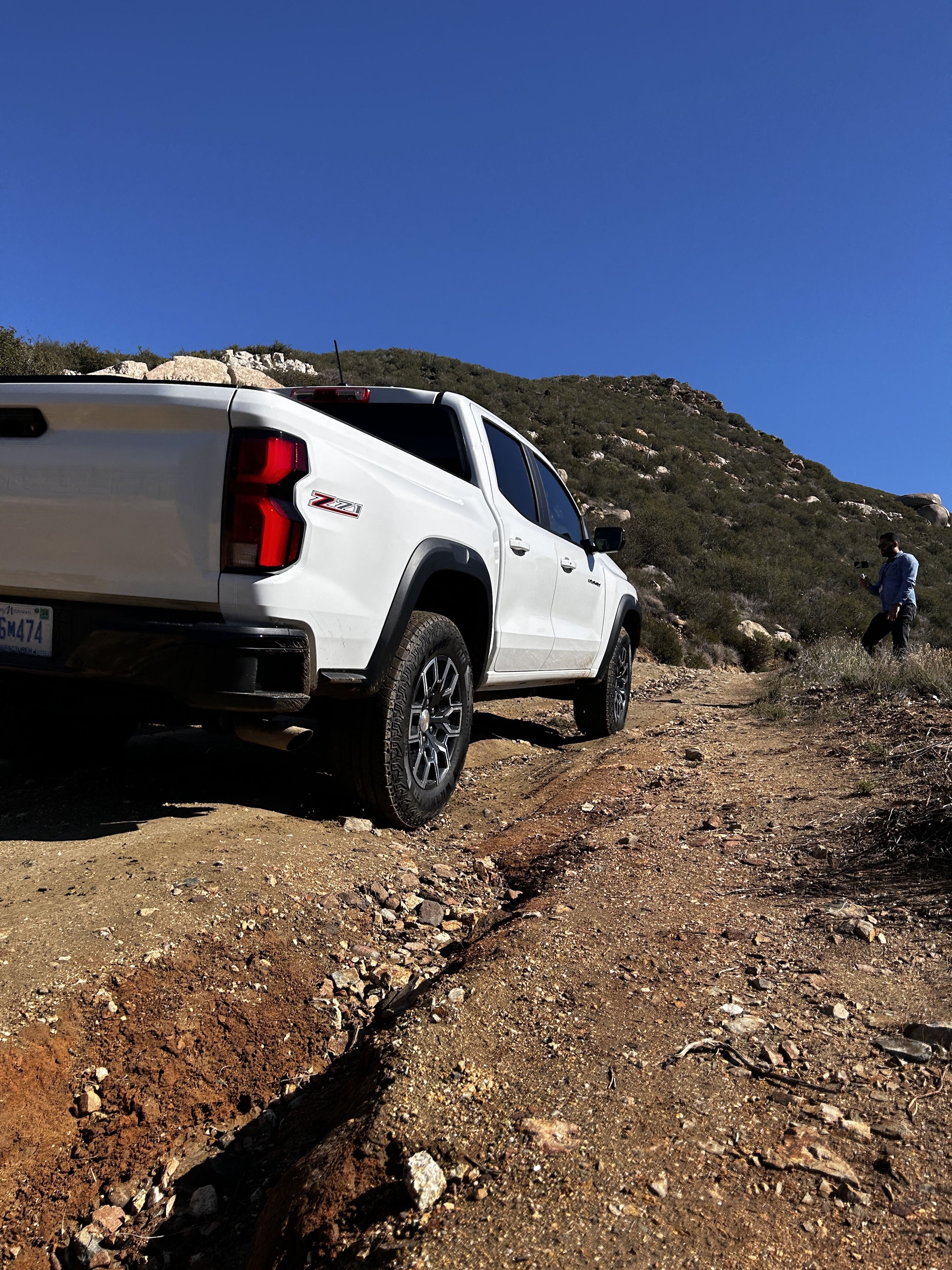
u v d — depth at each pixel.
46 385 2.88
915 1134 1.58
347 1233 1.44
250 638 2.67
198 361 17.84
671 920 2.68
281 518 2.74
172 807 3.58
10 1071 1.95
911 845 3.17
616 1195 1.44
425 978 2.53
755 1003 2.12
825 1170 1.48
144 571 2.81
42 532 2.91
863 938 2.47
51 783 3.92
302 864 3.05
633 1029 2.00
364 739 3.40
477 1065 1.85
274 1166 1.86
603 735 6.38
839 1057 1.86
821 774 4.52
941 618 22.88
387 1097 1.72
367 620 3.19
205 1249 1.69
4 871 2.81
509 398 34.22
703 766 4.96
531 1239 1.35
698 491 29.77
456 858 3.50
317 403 4.55
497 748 5.73
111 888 2.69
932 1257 1.29
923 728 5.12
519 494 4.89
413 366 35.09
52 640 2.94
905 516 41.75
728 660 17.17
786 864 3.20
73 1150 1.92
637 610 6.84
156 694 2.93
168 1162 1.93
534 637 4.84
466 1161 1.55
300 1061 2.25
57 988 2.17
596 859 3.31
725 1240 1.33
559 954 2.41
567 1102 1.71
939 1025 1.93
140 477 2.79
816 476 43.94
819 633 20.28
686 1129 1.62
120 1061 2.09
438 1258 1.33
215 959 2.43
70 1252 1.75
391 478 3.39
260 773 4.25
